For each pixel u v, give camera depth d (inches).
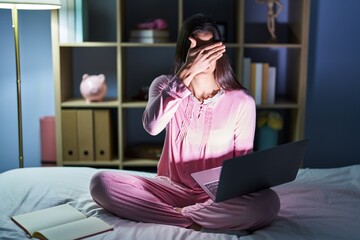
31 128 117.3
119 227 60.7
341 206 68.6
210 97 67.0
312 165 122.0
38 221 61.6
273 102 108.8
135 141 120.6
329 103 119.5
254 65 106.9
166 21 115.7
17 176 78.4
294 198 71.7
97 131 107.3
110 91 117.8
